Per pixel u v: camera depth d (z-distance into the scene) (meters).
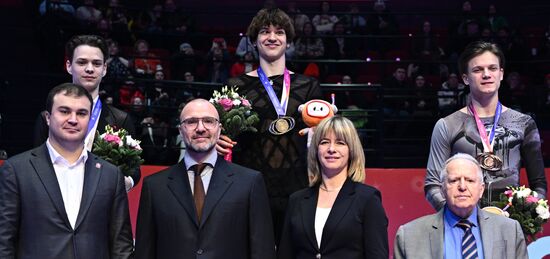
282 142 5.20
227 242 4.39
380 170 7.14
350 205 4.48
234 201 4.45
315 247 4.44
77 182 4.36
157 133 9.39
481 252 4.37
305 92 5.34
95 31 10.85
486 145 5.02
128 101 10.06
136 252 4.42
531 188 5.07
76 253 4.20
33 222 4.21
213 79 11.11
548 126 10.81
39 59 11.35
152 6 13.17
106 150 4.89
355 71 11.79
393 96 9.99
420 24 14.16
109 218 4.39
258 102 5.29
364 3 13.96
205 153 4.52
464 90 10.12
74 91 4.35
